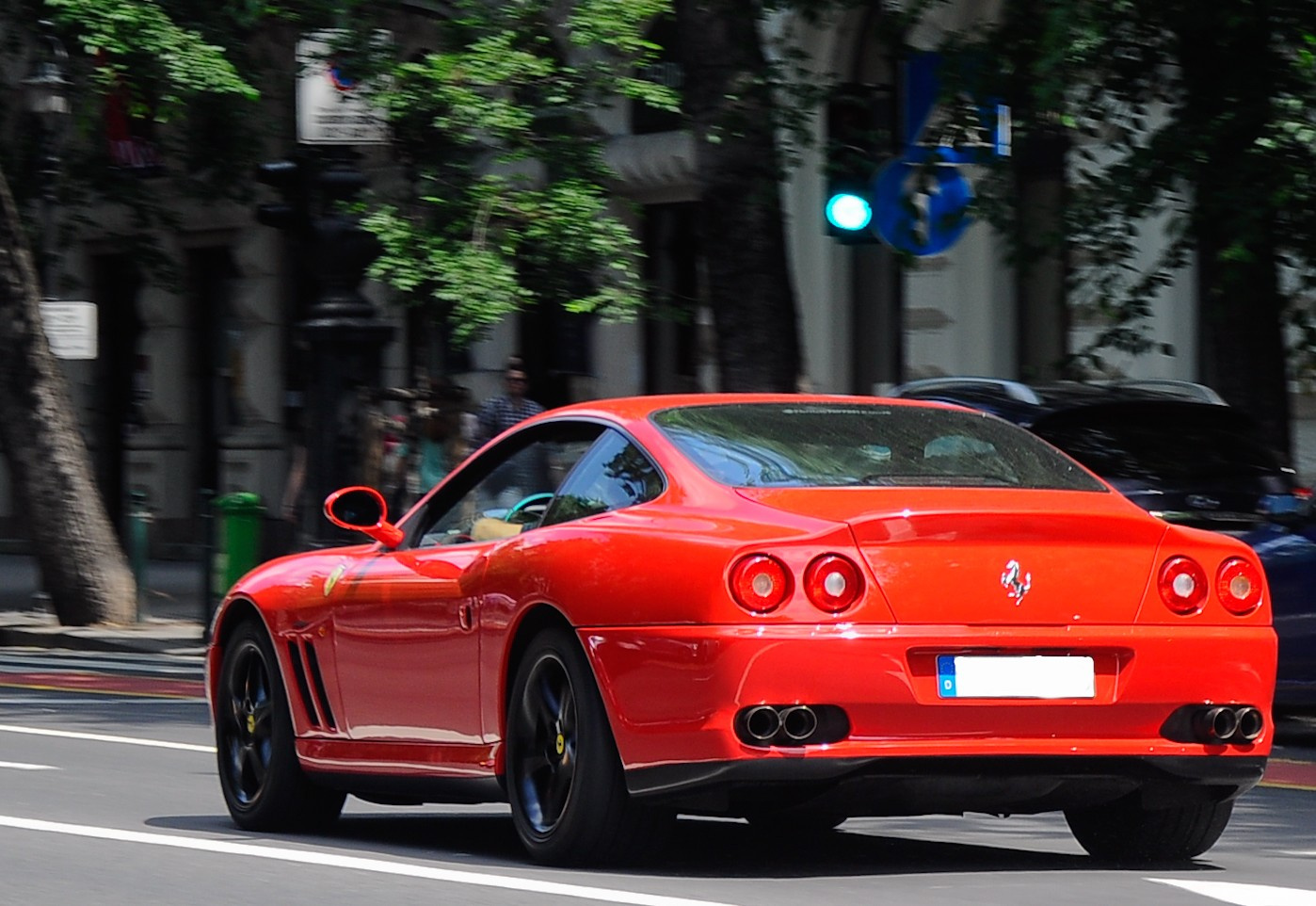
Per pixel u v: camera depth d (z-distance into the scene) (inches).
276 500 2160.4
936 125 1133.7
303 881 537.6
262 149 1744.6
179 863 571.2
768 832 641.6
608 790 529.0
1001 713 511.2
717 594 503.5
